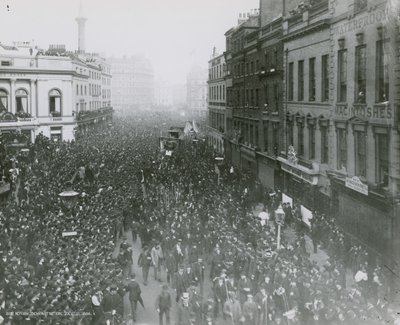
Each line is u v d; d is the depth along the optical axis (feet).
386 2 66.85
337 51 85.87
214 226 78.59
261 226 79.25
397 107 65.62
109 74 356.79
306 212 89.04
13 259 65.51
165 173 134.82
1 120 200.44
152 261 69.87
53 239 70.95
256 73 145.69
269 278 55.52
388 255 65.87
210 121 251.60
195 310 50.42
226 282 55.67
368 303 51.11
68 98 228.22
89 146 185.57
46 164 142.82
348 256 69.36
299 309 50.93
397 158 66.13
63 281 54.54
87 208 88.33
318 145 96.68
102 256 64.44
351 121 79.92
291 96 114.21
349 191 79.30
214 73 235.61
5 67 208.54
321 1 96.84
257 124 146.41
